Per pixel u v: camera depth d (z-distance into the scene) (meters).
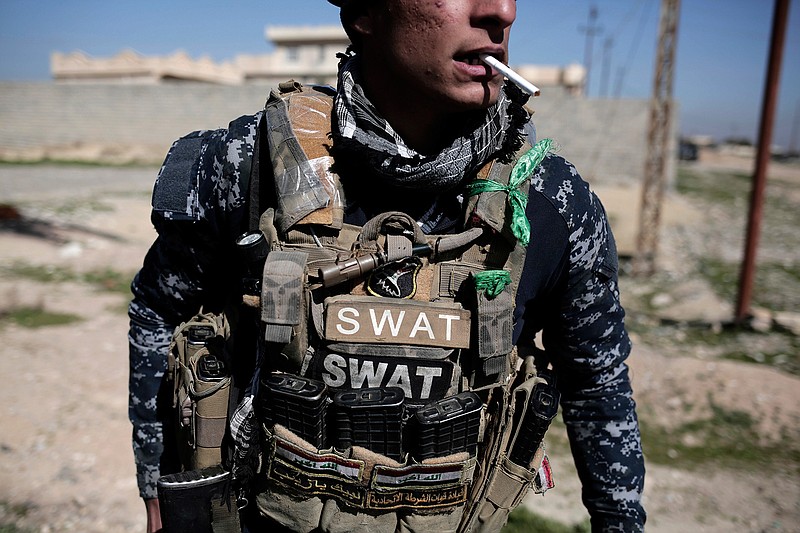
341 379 0.96
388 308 0.94
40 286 7.03
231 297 1.13
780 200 20.91
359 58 0.97
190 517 1.03
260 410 1.01
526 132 1.00
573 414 1.15
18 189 14.84
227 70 35.88
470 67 0.85
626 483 1.11
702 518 3.66
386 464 0.95
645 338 6.96
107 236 9.86
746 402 5.02
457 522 1.03
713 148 62.38
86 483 3.38
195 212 1.03
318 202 0.95
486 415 1.02
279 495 1.01
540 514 3.39
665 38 11.52
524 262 0.98
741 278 7.52
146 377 1.19
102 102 25.61
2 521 3.03
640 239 11.23
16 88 25.34
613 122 24.12
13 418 3.96
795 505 3.81
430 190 0.93
